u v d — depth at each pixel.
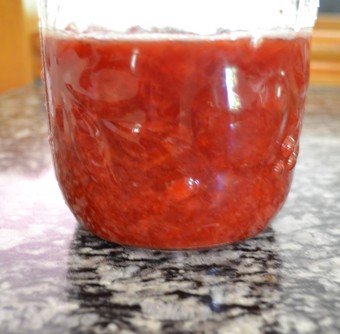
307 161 0.23
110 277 0.13
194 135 0.12
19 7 0.46
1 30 0.47
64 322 0.11
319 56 0.47
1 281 0.12
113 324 0.11
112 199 0.13
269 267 0.13
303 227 0.16
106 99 0.12
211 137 0.12
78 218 0.15
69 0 0.13
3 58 0.47
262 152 0.13
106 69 0.12
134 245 0.14
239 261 0.13
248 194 0.13
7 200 0.18
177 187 0.13
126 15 0.13
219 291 0.12
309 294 0.12
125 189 0.13
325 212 0.17
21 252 0.14
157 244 0.13
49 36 0.13
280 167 0.14
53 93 0.14
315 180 0.20
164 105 0.12
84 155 0.13
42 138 0.27
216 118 0.12
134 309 0.11
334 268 0.13
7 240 0.15
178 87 0.12
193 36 0.12
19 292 0.12
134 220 0.13
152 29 0.13
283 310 0.11
